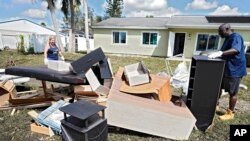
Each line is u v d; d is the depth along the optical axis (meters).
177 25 11.76
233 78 2.83
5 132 2.61
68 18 15.13
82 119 1.87
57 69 3.42
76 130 1.94
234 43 2.73
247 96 4.34
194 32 12.03
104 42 14.69
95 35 14.80
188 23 11.94
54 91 3.70
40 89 4.25
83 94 3.14
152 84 3.02
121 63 9.46
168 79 3.26
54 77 3.12
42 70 3.34
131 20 15.70
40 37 13.96
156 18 15.91
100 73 3.47
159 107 2.58
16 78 4.32
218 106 3.49
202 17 14.10
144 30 13.29
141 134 2.59
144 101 2.69
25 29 21.28
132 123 2.50
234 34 2.80
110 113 2.51
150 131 2.49
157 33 13.03
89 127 1.97
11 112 3.17
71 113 1.96
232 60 2.78
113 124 2.53
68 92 3.64
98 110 2.05
